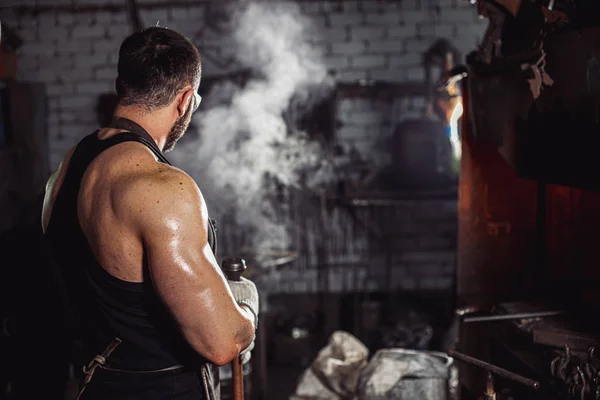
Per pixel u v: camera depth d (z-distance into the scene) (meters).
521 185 2.40
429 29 4.64
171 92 1.39
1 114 4.25
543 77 1.80
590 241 2.24
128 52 1.38
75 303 1.39
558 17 1.76
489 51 2.13
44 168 4.64
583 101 1.63
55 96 4.70
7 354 2.40
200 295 1.26
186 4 4.61
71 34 4.64
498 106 2.09
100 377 1.39
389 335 4.05
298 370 4.16
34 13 4.61
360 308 4.49
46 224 1.43
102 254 1.30
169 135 1.45
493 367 1.76
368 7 4.62
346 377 2.96
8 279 2.33
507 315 1.96
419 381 2.67
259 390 3.65
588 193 2.23
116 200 1.26
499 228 2.43
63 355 2.44
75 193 1.34
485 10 2.12
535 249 2.35
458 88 4.39
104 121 4.71
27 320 2.36
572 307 2.02
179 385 1.41
